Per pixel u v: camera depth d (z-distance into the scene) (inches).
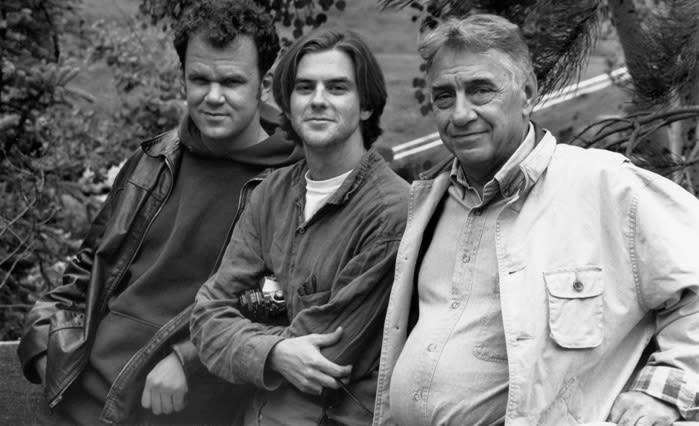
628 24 234.7
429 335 156.3
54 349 199.3
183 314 187.3
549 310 148.0
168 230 195.6
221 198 193.3
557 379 147.1
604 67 359.9
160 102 350.3
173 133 202.4
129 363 188.5
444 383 153.5
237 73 188.4
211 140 193.2
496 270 154.4
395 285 161.8
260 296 177.3
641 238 148.4
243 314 179.0
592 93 357.4
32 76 311.6
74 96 323.6
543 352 147.6
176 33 192.4
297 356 167.2
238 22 188.7
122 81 358.0
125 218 197.8
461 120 154.3
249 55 189.3
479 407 151.7
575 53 223.9
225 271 180.2
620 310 148.7
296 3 267.1
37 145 318.7
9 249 303.4
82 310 206.2
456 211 160.4
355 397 169.3
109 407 189.0
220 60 188.1
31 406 223.0
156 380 184.7
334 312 168.2
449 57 155.3
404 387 156.9
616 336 148.9
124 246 197.8
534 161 153.5
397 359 161.6
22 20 313.7
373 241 169.0
